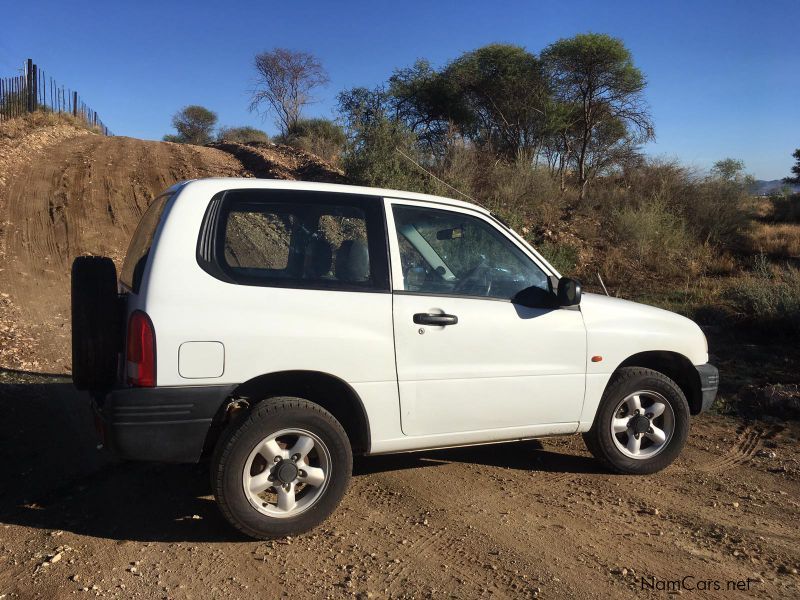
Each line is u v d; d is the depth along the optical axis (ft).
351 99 84.43
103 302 12.22
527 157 58.95
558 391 14.49
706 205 48.85
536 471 15.96
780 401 20.61
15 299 29.14
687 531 12.97
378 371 12.67
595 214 50.65
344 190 13.34
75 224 40.93
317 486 12.39
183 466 15.40
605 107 66.80
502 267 14.43
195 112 176.14
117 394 11.13
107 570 11.00
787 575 11.35
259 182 12.88
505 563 11.57
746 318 29.71
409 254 13.51
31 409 18.33
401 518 13.23
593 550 12.12
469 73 77.00
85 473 14.92
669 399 15.78
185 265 11.60
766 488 15.21
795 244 46.37
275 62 123.24
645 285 38.42
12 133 67.31
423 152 54.34
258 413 11.76
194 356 11.35
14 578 10.65
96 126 102.68
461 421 13.60
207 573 11.01
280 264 12.53
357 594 10.50
